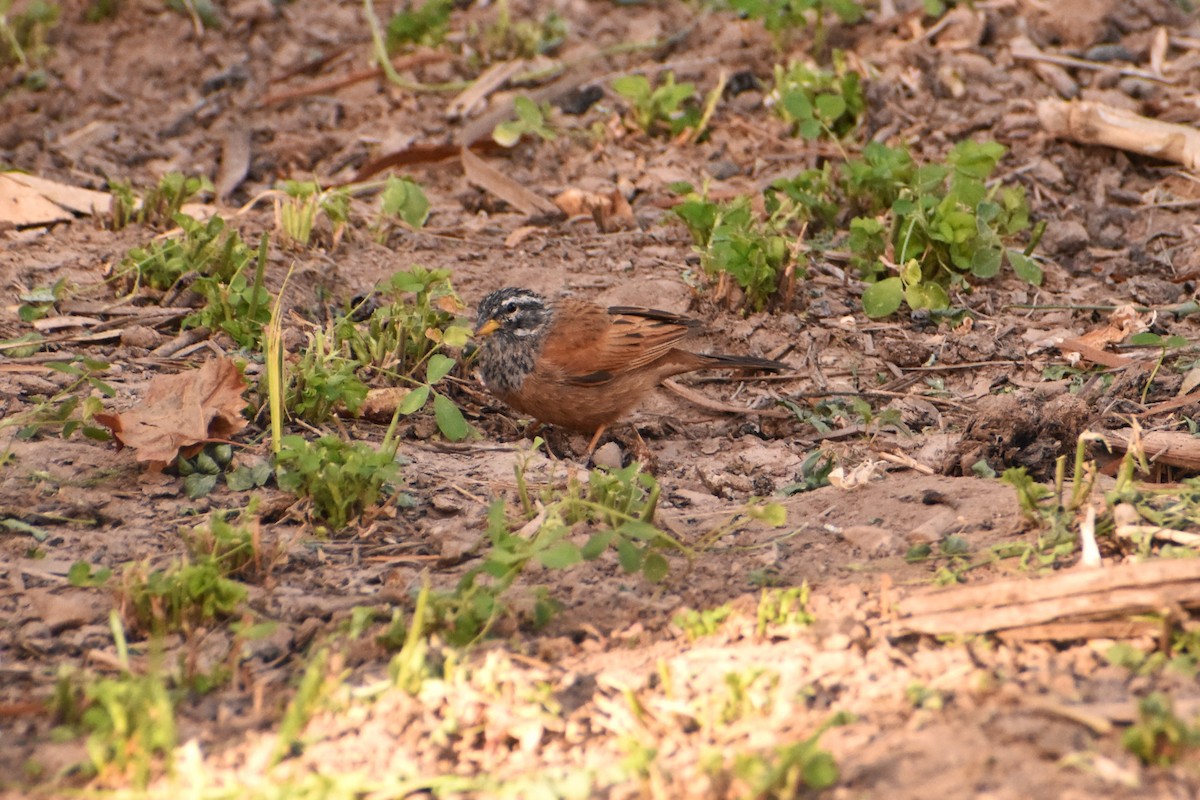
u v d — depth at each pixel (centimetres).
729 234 1334
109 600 831
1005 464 1034
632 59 1880
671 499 1028
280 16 2038
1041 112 1595
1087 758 596
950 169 1369
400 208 1420
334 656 765
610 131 1706
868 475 998
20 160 1658
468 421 1184
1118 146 1559
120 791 631
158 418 998
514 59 1900
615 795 616
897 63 1762
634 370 1130
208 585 801
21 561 871
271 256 1366
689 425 1196
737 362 1170
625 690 682
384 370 1176
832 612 782
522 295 1130
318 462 928
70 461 994
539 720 679
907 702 666
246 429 1059
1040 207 1511
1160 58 1742
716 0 2002
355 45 1975
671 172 1619
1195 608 709
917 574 832
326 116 1795
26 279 1305
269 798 613
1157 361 1167
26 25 1970
